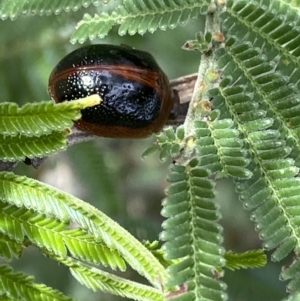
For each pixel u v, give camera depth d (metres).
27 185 0.06
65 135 0.06
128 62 0.06
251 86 0.06
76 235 0.06
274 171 0.06
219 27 0.06
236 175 0.06
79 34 0.06
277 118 0.06
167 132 0.06
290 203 0.06
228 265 0.06
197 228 0.05
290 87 0.06
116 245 0.05
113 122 0.06
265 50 0.06
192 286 0.05
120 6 0.06
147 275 0.05
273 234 0.06
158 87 0.07
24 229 0.06
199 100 0.06
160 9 0.06
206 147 0.06
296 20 0.06
